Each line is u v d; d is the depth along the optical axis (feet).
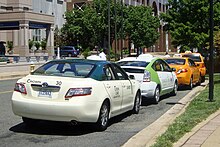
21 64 113.19
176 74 63.05
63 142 28.17
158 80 48.70
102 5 205.67
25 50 169.17
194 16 105.09
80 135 30.48
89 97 29.66
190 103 44.47
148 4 297.94
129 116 39.42
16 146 26.86
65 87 29.50
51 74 32.24
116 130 32.48
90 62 33.35
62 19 258.78
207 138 27.04
